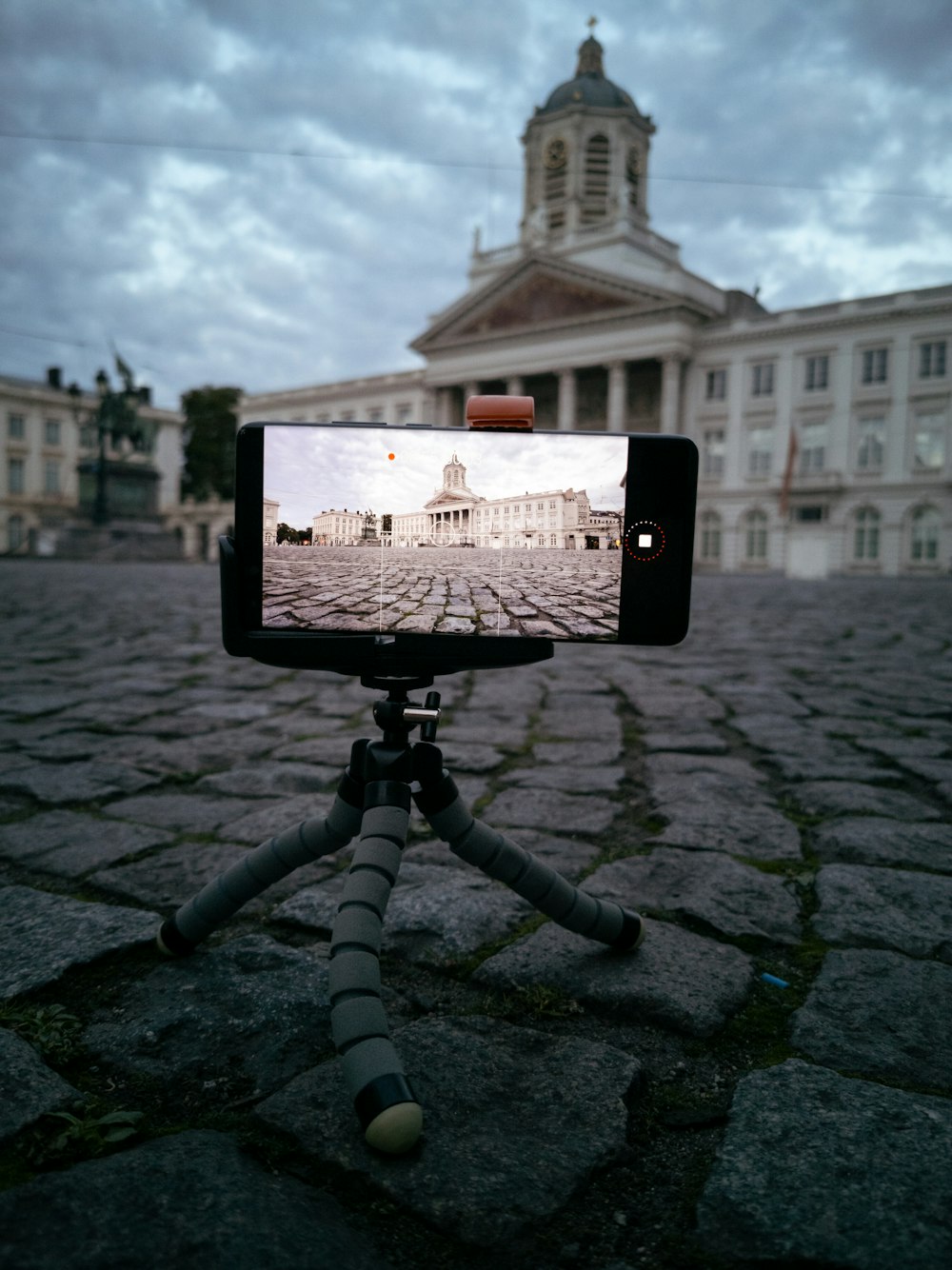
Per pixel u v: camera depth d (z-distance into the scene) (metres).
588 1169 0.28
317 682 1.33
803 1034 0.37
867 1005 0.39
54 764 0.80
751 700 1.17
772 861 0.57
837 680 1.36
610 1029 0.37
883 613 2.85
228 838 0.60
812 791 0.73
